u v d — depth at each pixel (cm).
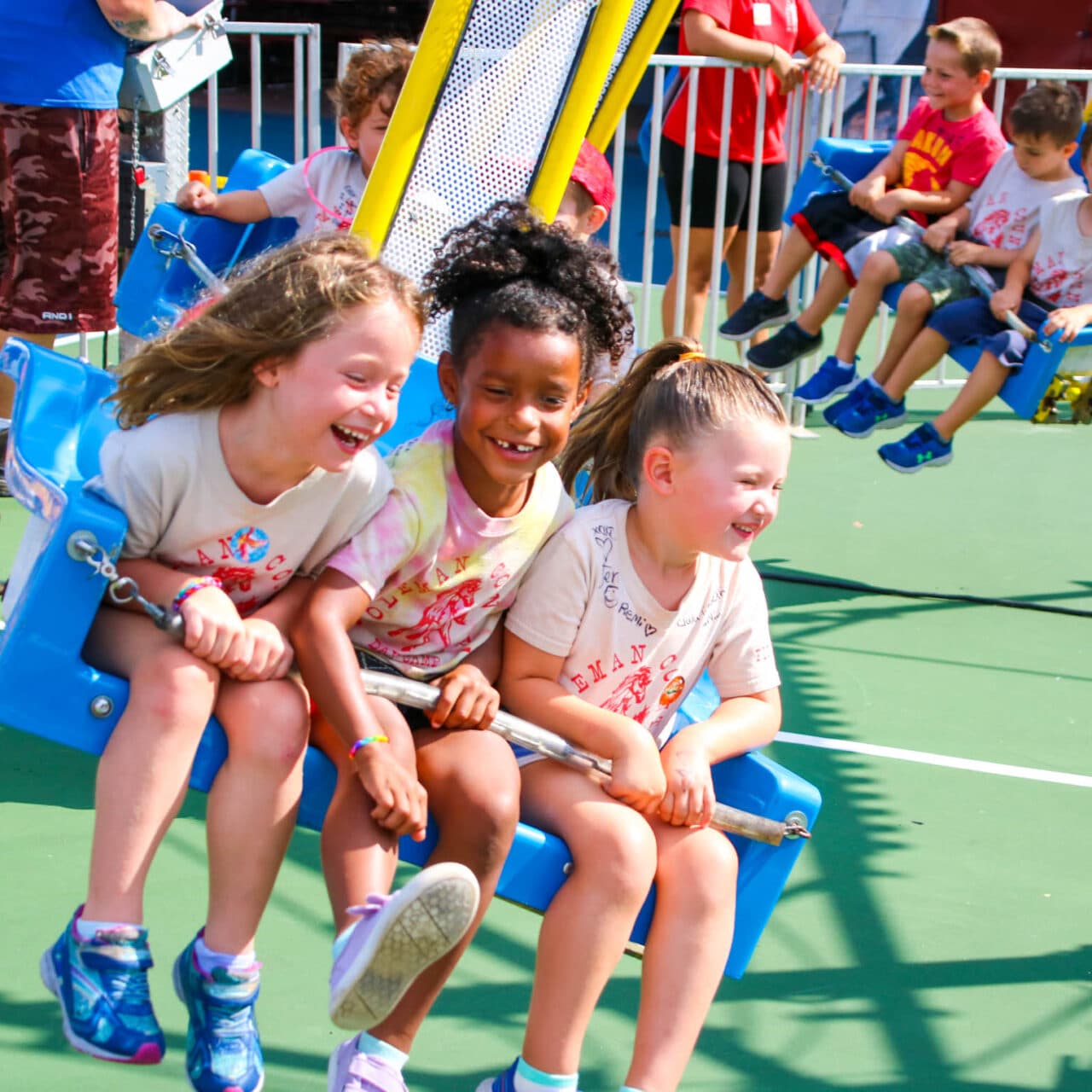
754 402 227
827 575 557
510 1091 217
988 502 655
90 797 361
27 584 201
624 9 281
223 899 206
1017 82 1146
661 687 245
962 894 341
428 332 295
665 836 227
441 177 287
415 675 236
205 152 1512
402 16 1953
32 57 492
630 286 1008
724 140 651
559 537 236
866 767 404
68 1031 195
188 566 222
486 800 214
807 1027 288
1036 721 440
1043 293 529
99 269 522
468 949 309
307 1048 271
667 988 221
